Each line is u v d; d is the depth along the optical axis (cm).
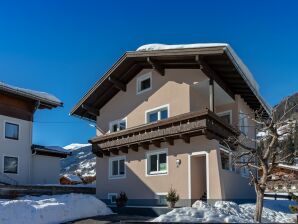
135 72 2270
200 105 2041
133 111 2261
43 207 1633
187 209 1334
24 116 2797
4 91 2606
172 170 1948
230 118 2150
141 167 2122
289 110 1384
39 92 2898
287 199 2256
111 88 2366
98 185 2383
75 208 1756
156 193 2008
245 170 2105
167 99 2067
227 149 1905
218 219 1223
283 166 2188
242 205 1712
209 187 1781
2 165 2586
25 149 2767
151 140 2005
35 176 2834
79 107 2458
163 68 2103
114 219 1683
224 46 1695
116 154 2297
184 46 1881
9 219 1484
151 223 1063
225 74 1941
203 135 1842
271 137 1406
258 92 2066
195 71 1966
